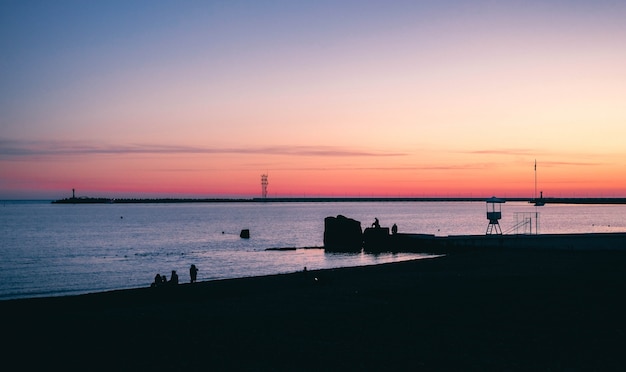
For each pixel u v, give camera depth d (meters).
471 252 62.03
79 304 33.91
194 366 18.20
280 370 17.67
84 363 18.69
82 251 93.94
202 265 71.94
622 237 69.38
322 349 20.06
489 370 17.41
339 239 96.62
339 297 32.06
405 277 41.28
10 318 27.33
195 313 27.84
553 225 166.38
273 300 31.62
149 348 20.56
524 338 21.16
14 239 122.81
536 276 39.00
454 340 21.05
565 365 17.81
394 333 22.31
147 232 148.50
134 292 38.78
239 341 21.38
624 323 23.47
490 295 31.05
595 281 35.81
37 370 17.97
